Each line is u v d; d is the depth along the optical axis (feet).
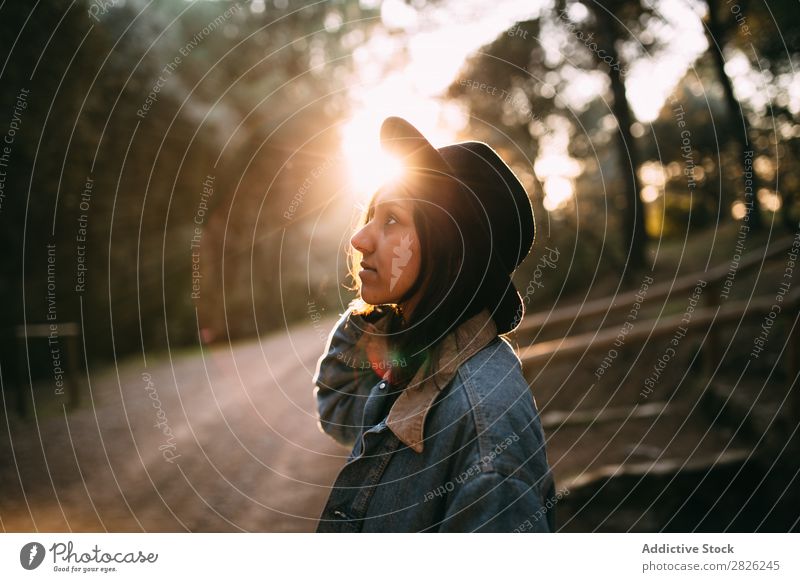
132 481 15.71
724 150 39.14
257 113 36.45
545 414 19.07
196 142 37.81
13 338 29.66
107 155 34.24
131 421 22.26
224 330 43.65
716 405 16.16
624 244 34.27
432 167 3.17
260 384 29.96
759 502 12.37
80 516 13.34
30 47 28.27
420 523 3.02
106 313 36.99
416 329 3.19
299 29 34.68
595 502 13.12
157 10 35.88
